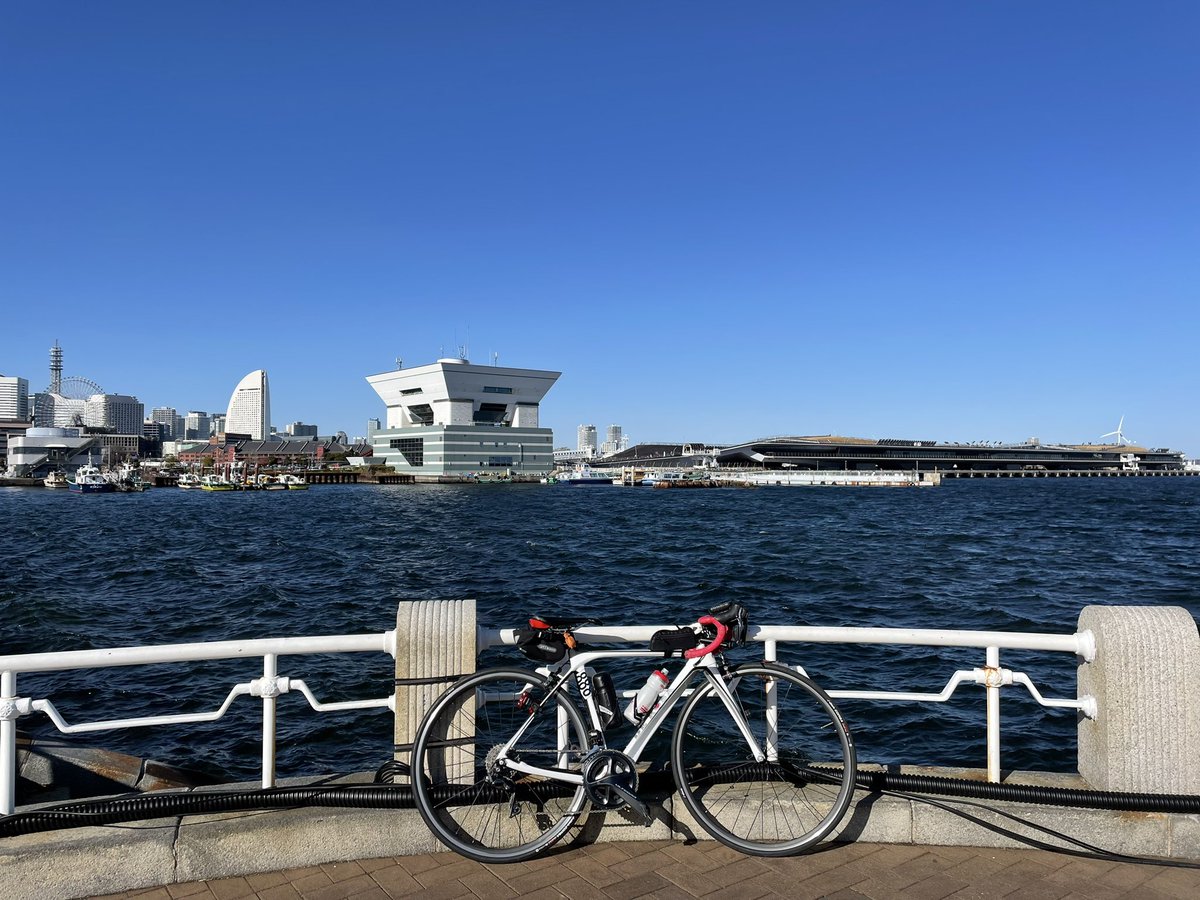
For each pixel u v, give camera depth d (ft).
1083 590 93.20
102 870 13.32
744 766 15.47
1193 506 306.35
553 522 236.22
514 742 14.61
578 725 14.34
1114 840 14.74
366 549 154.10
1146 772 14.85
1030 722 43.65
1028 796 14.88
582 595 91.25
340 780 15.61
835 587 96.12
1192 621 15.11
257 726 44.52
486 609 82.84
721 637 14.65
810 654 57.11
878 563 121.39
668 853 14.61
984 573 109.29
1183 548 144.77
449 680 14.92
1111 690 14.97
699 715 19.80
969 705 46.29
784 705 42.01
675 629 15.02
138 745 41.88
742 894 13.16
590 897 13.03
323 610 84.38
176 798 14.30
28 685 52.26
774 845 14.47
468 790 14.52
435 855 14.55
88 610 84.48
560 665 14.88
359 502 395.75
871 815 15.14
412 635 14.96
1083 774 15.94
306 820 14.21
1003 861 14.39
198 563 130.00
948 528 199.62
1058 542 157.99
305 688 14.93
